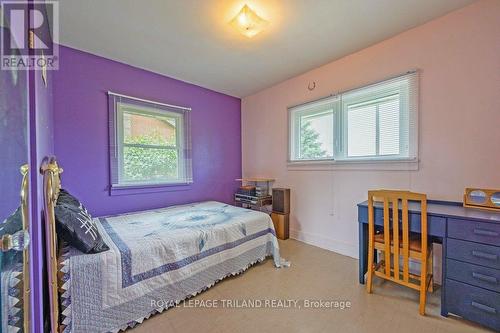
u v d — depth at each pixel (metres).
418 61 2.02
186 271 1.76
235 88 3.53
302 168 3.06
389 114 2.25
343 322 1.50
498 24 1.65
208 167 3.55
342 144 2.62
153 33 2.04
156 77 2.94
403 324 1.48
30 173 0.83
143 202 2.85
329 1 1.66
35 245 0.87
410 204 1.89
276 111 3.40
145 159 2.87
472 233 1.44
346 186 2.59
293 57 2.54
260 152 3.68
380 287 1.93
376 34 2.12
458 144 1.84
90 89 2.42
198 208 2.86
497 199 1.60
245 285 1.97
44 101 1.13
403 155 2.16
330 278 2.08
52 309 1.07
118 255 1.45
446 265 1.54
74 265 1.28
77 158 2.36
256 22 1.83
